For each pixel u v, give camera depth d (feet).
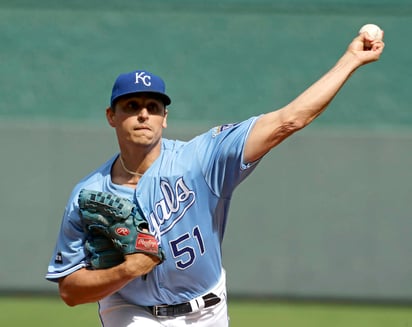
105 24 173.06
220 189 53.01
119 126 52.80
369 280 124.47
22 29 172.24
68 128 126.52
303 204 125.18
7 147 126.52
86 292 53.01
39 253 126.52
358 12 173.06
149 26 173.06
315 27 171.94
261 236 125.39
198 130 128.36
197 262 54.19
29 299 124.36
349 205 124.77
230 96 162.40
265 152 51.03
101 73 166.71
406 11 171.94
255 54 168.45
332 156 125.29
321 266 125.18
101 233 53.11
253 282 125.18
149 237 51.70
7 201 126.41
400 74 162.91
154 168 53.36
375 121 157.58
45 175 126.52
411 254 124.16
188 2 175.94
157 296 55.11
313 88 49.83
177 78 164.76
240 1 175.63
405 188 124.47
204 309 55.88
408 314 117.91
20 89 164.45
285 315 115.55
